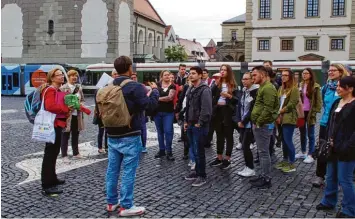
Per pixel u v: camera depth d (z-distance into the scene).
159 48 80.56
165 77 10.37
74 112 10.43
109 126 6.02
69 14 51.12
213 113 9.50
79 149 11.91
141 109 6.07
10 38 53.91
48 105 7.04
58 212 6.41
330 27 48.84
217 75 9.60
